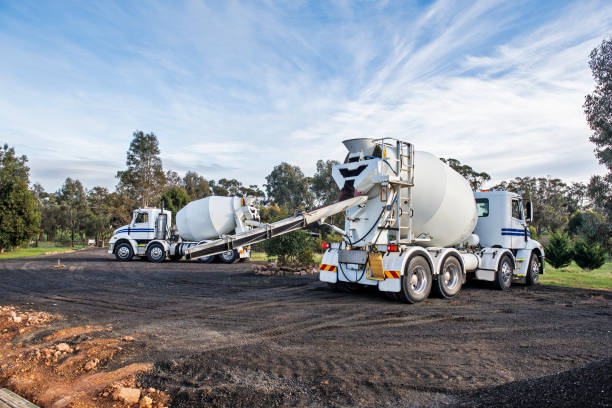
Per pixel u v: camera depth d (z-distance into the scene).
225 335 6.13
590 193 22.69
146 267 18.52
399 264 8.77
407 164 9.76
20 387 4.26
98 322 7.05
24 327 6.64
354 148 10.05
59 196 72.31
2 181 34.34
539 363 4.77
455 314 7.79
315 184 58.94
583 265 20.44
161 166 58.91
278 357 5.00
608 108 21.22
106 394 3.94
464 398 3.68
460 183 10.76
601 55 21.62
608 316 7.75
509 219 12.47
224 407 3.60
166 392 3.95
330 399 3.74
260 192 78.69
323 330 6.47
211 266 19.23
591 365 3.93
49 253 32.88
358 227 9.71
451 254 9.98
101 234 55.72
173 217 46.53
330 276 9.90
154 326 6.73
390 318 7.39
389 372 4.44
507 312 8.06
